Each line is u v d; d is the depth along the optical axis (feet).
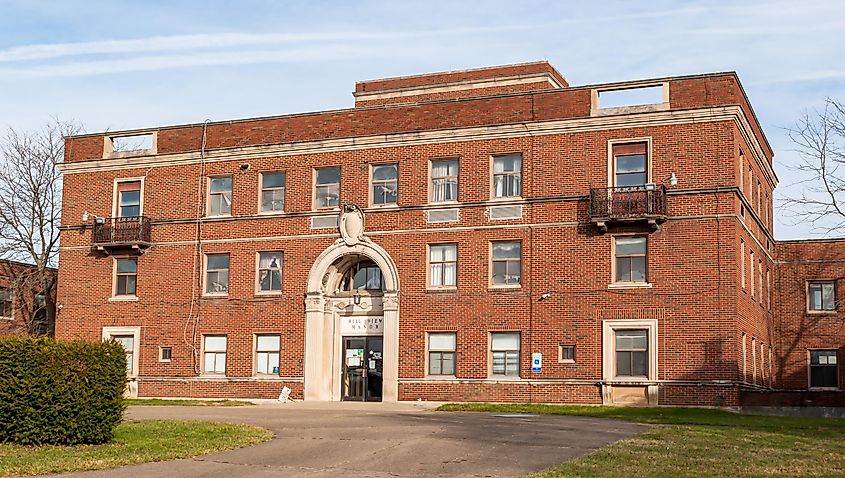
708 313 122.93
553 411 113.19
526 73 156.56
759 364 141.08
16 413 70.69
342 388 141.18
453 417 102.47
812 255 161.48
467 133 135.54
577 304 128.47
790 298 161.58
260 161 146.82
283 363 141.69
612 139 129.29
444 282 135.85
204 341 147.13
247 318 144.56
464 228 134.92
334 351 142.00
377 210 139.23
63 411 71.36
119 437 77.05
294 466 65.41
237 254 146.30
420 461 67.00
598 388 126.31
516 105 134.21
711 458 66.49
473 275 133.90
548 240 130.72
